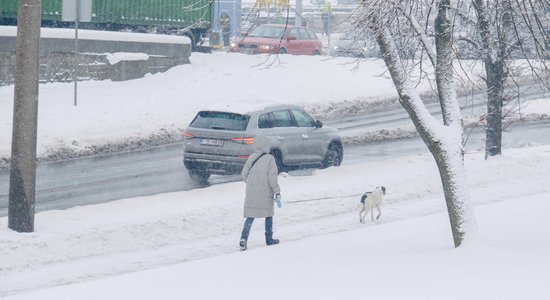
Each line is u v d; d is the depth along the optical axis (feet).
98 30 209.05
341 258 71.61
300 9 283.18
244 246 85.30
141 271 74.23
